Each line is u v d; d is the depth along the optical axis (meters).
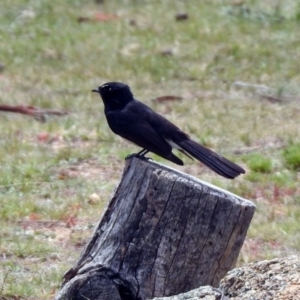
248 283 7.95
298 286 7.72
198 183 8.69
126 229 8.77
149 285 8.71
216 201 8.59
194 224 8.62
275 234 11.75
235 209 8.62
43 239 11.70
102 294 8.73
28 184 13.52
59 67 19.81
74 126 16.00
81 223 12.21
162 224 8.66
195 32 21.91
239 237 8.73
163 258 8.68
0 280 10.35
